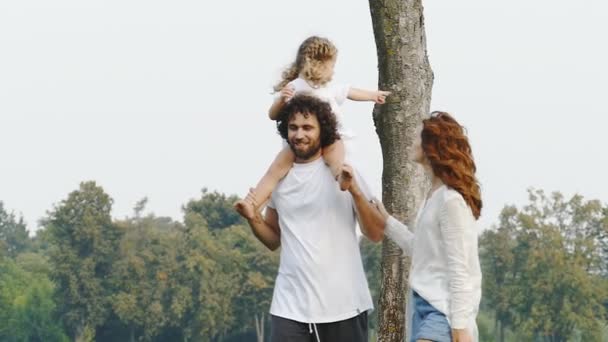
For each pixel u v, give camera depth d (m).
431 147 7.80
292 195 8.25
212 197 114.25
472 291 7.68
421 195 10.94
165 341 109.69
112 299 107.25
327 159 8.25
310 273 8.16
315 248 8.16
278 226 8.65
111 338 110.38
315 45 9.38
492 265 100.19
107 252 108.38
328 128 8.16
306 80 9.42
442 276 7.77
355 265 8.27
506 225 100.00
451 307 7.64
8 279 113.94
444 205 7.67
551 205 99.75
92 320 107.38
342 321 8.16
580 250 96.81
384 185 11.09
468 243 7.66
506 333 102.44
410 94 10.95
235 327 107.94
